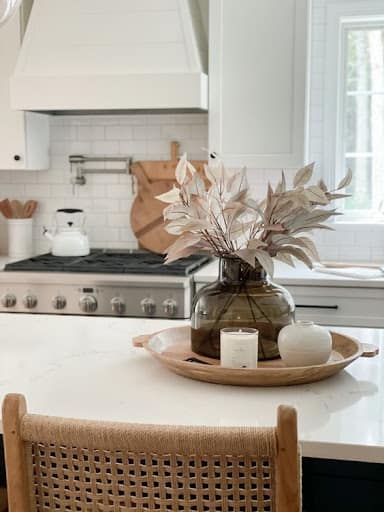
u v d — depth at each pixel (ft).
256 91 11.61
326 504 5.07
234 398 5.21
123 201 13.69
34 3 12.06
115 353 6.52
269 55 11.49
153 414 4.85
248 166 11.79
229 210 5.74
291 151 11.63
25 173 13.98
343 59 12.84
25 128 12.48
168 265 11.48
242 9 11.48
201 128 13.24
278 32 11.42
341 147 13.09
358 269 11.69
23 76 11.91
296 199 5.65
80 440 3.58
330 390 5.39
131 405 5.05
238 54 11.59
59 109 11.77
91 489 3.71
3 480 5.63
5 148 12.53
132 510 3.68
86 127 13.65
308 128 12.82
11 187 14.07
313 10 12.56
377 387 5.46
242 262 6.03
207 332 6.14
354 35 12.92
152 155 13.50
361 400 5.14
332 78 12.66
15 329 7.55
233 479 3.55
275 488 3.52
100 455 3.63
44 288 11.30
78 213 13.66
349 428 4.55
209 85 11.76
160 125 13.38
